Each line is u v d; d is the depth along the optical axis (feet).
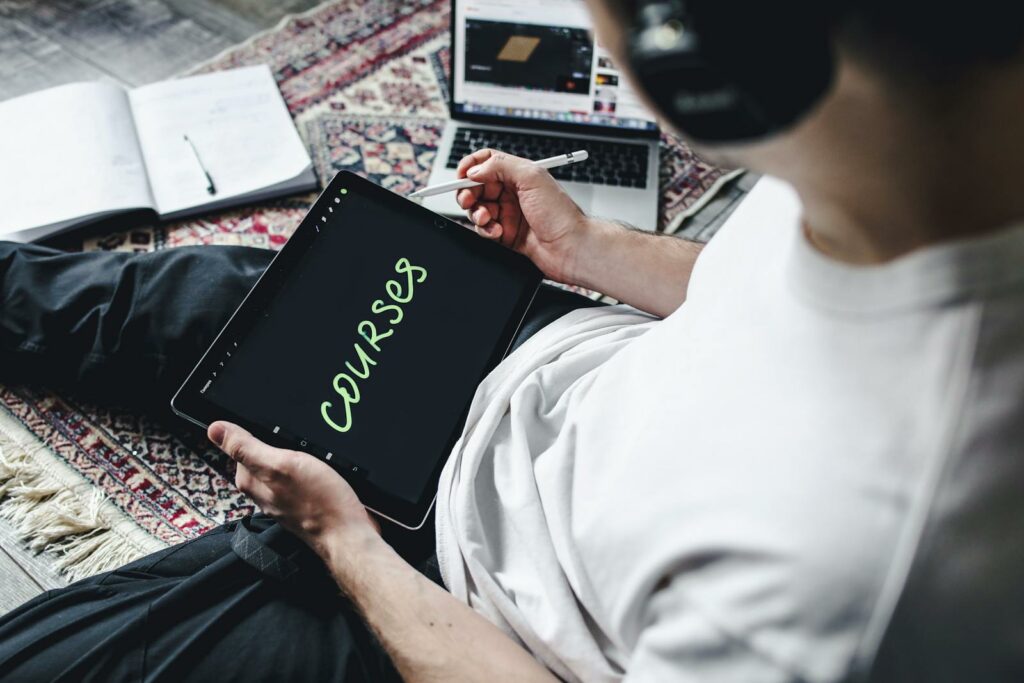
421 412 2.64
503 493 2.35
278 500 2.39
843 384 1.39
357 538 2.33
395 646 2.13
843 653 1.36
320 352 2.64
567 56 4.50
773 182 1.91
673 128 1.16
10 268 3.44
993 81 1.00
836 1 0.93
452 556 2.37
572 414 2.34
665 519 1.66
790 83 0.97
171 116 4.69
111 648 2.33
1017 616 1.36
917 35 0.94
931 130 1.05
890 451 1.32
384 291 2.80
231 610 2.39
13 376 3.76
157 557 2.69
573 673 2.11
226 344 2.55
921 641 1.36
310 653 2.35
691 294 2.08
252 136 4.64
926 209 1.18
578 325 2.79
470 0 4.38
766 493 1.46
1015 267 1.19
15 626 2.48
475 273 2.94
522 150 4.67
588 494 2.13
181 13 5.61
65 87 4.60
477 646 2.10
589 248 3.00
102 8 5.59
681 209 4.68
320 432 2.54
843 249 1.37
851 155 1.11
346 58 5.35
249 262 3.37
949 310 1.25
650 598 1.72
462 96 4.70
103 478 3.59
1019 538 1.30
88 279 3.39
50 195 4.14
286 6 5.68
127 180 4.27
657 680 1.61
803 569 1.37
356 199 2.91
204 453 3.70
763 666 1.45
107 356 3.36
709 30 0.96
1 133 4.37
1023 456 1.25
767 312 1.60
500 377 2.69
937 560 1.29
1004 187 1.14
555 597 2.12
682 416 1.73
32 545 3.41
